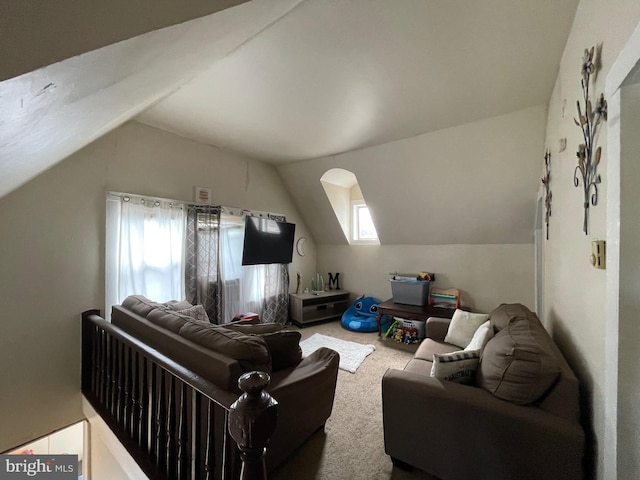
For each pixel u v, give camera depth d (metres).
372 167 3.46
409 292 3.75
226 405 0.93
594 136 1.08
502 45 1.54
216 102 2.23
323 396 1.81
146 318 1.90
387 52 1.59
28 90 0.42
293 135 2.93
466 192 3.14
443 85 1.94
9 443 2.01
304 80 1.88
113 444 1.83
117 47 0.46
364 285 4.61
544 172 2.41
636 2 0.75
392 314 3.58
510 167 2.73
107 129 1.90
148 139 2.79
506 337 1.52
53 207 2.21
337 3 1.24
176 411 1.38
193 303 3.07
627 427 0.85
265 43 1.51
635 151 0.81
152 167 2.82
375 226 4.17
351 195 4.76
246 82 1.92
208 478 1.09
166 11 0.49
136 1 0.45
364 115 2.43
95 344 2.25
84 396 2.27
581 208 1.27
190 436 1.30
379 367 2.89
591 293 1.14
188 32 0.64
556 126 1.87
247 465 0.77
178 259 3.01
